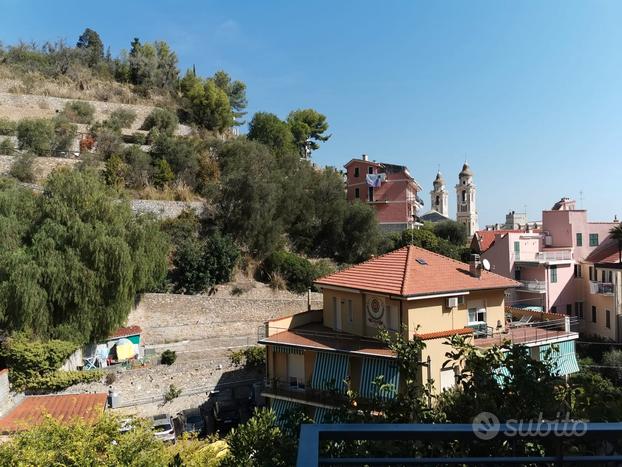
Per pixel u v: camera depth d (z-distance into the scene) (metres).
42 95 54.28
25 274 25.27
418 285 22.91
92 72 66.44
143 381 27.61
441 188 104.00
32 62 63.16
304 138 80.81
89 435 13.29
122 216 29.75
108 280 27.72
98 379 26.44
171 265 37.12
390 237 54.97
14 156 41.44
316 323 27.77
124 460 12.66
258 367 31.00
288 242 46.28
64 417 21.56
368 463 2.89
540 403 5.84
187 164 47.34
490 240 54.25
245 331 35.62
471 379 6.46
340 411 7.34
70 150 45.62
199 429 25.56
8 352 24.50
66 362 26.39
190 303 34.44
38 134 43.97
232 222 41.34
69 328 26.67
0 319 25.08
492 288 24.72
